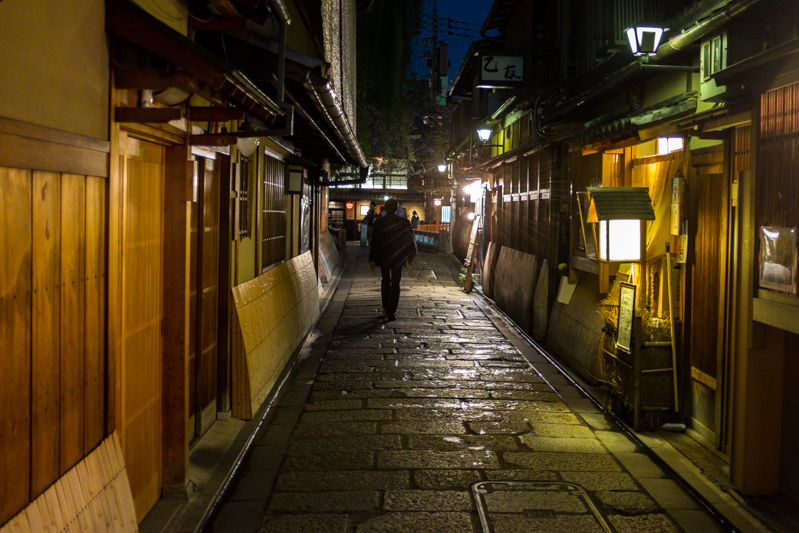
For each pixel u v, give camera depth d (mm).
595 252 7512
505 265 14656
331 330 11984
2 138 2334
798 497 4793
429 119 35656
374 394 7852
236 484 5195
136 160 4164
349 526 4492
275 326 8602
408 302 15531
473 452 5957
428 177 43094
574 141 8609
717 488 5180
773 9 5105
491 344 10906
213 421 6602
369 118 22266
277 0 4227
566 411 7281
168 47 3330
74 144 2936
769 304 4617
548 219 11297
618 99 8695
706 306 6359
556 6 11836
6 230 2424
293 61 5312
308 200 14219
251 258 7895
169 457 4828
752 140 4812
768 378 4973
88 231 3170
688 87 6566
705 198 6430
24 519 2547
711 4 5887
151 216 4492
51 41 2740
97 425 3373
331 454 5871
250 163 7812
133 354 4184
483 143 17359
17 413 2539
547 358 9922
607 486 5250
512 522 4574
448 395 7832
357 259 28125
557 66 11656
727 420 5875
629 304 6668
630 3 9391
